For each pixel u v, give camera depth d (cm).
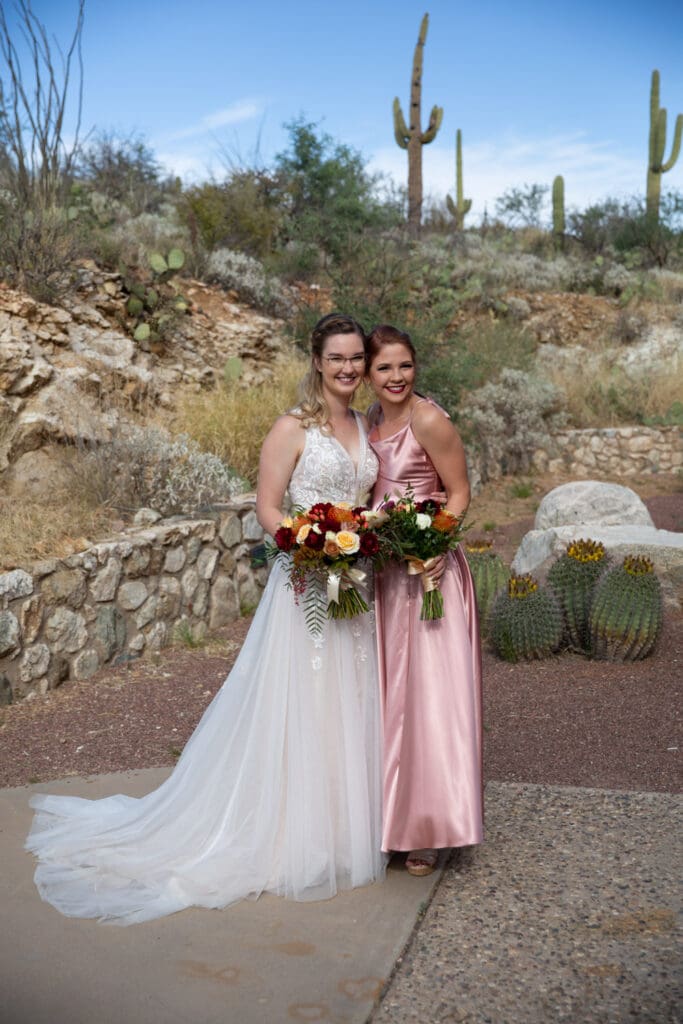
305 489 322
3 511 632
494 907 300
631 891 308
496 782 412
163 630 648
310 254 1491
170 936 283
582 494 885
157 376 971
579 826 362
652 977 257
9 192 997
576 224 2297
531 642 604
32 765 448
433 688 313
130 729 497
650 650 611
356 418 331
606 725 495
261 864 311
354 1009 245
